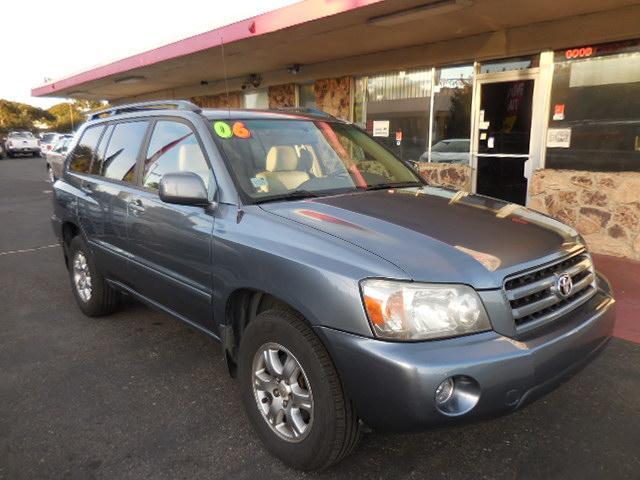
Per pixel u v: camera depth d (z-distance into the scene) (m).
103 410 3.41
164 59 10.88
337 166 3.72
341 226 2.73
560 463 2.80
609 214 6.69
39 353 4.28
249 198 3.11
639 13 6.63
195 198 3.09
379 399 2.30
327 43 9.11
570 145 7.81
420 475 2.73
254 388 2.91
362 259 2.43
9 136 39.09
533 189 7.38
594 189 6.79
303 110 4.25
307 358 2.53
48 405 3.48
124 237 4.07
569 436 3.04
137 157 4.10
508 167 8.58
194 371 3.92
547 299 2.60
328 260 2.48
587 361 2.72
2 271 6.89
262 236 2.81
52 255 7.78
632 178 6.45
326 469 2.78
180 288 3.47
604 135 7.47
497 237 2.72
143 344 4.42
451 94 9.20
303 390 2.67
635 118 7.16
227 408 3.41
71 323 4.93
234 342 3.20
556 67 7.77
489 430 3.10
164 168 3.76
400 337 2.28
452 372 2.21
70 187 5.04
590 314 2.77
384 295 2.30
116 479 2.75
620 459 2.82
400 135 10.15
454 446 2.96
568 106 7.74
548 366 2.43
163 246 3.57
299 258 2.57
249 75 12.97
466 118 9.04
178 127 3.72
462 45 8.57
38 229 9.96
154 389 3.67
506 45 8.01
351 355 2.35
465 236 2.68
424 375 2.20
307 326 2.59
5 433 3.17
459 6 6.53
